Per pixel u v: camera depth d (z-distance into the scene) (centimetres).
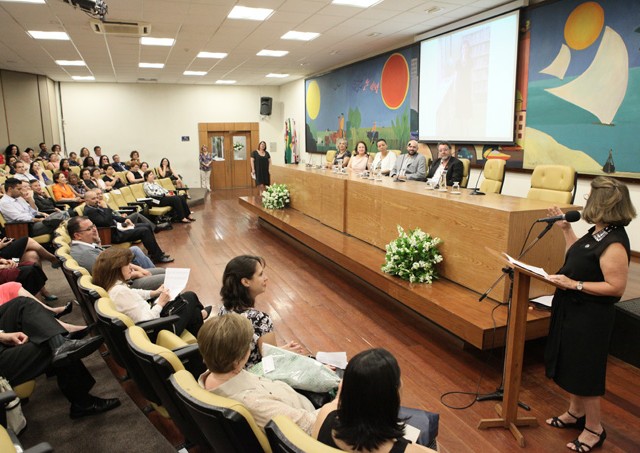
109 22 657
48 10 592
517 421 243
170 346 214
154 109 1390
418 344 343
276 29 726
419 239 381
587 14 523
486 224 327
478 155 700
